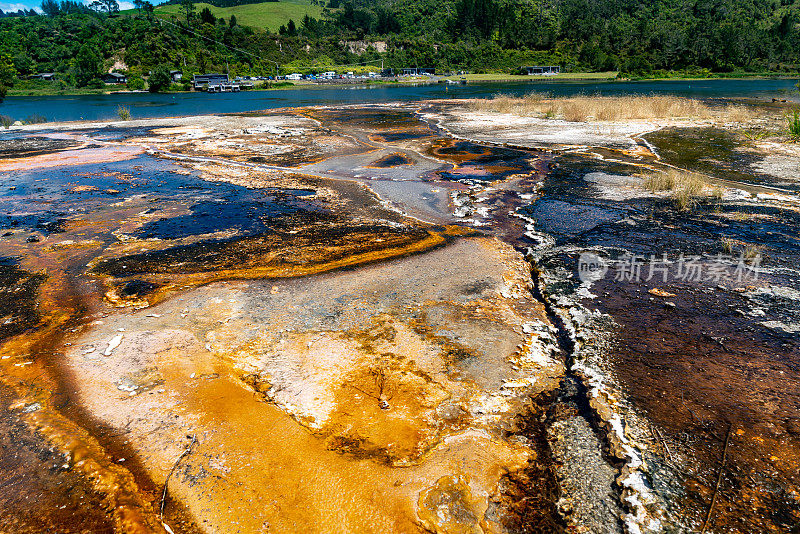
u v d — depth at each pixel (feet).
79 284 25.79
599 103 94.58
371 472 13.61
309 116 102.53
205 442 14.70
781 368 17.90
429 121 89.92
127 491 13.14
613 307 22.75
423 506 12.57
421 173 50.60
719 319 21.40
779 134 64.75
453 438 14.92
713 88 164.04
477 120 87.86
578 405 16.38
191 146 67.26
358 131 79.41
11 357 19.19
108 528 12.13
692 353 19.03
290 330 20.77
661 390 16.94
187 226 35.06
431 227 34.50
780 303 22.53
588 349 19.44
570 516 12.42
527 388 17.25
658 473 13.60
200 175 50.90
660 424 15.37
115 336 20.44
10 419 15.83
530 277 26.45
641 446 14.55
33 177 50.24
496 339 20.20
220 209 39.09
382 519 12.23
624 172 48.14
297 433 15.02
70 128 87.51
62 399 16.71
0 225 35.55
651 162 51.80
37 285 25.75
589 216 35.96
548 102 106.73
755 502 12.64
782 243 29.58
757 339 19.80
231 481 13.34
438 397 16.67
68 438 14.94
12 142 72.69
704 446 14.46
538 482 13.44
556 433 15.17
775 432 14.88
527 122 82.79
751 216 34.50
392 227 34.32
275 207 39.52
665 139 64.39
